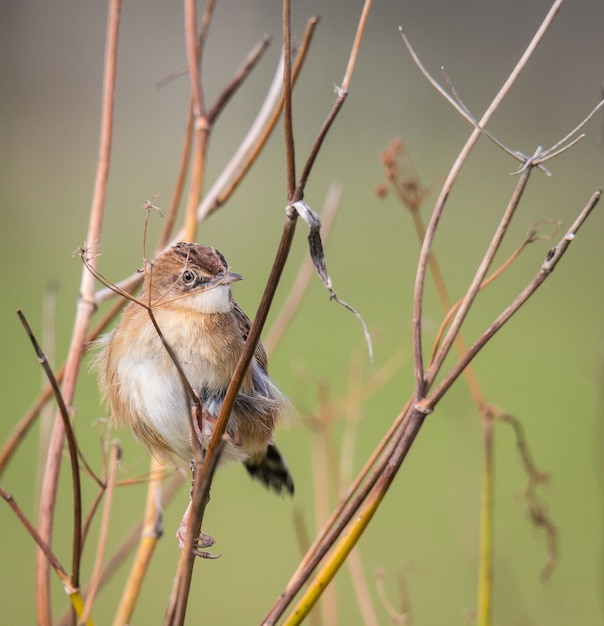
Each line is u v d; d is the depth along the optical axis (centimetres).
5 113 3195
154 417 675
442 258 2409
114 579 1252
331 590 684
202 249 693
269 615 491
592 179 2798
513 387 1673
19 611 1176
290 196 446
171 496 689
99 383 717
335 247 2484
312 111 3020
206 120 709
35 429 1548
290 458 1385
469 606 1024
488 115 497
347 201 2736
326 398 764
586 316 2083
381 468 495
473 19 3334
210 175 2588
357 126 3019
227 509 1374
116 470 549
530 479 665
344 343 1833
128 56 3195
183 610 459
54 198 2633
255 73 3008
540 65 3231
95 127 3155
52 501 576
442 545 1229
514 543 1038
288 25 444
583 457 1387
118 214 2509
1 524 1320
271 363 1727
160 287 686
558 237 2477
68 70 3272
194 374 674
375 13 3300
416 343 500
